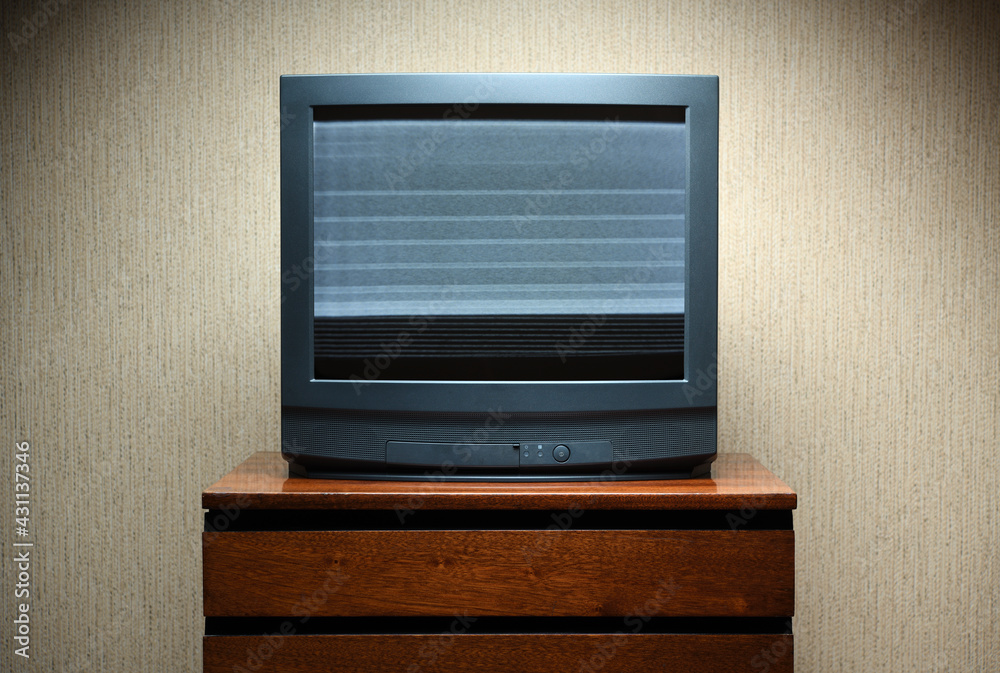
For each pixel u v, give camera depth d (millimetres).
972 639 2035
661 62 2004
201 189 2002
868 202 2012
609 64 2004
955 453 2029
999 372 2025
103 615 2029
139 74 1990
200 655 2027
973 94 2008
